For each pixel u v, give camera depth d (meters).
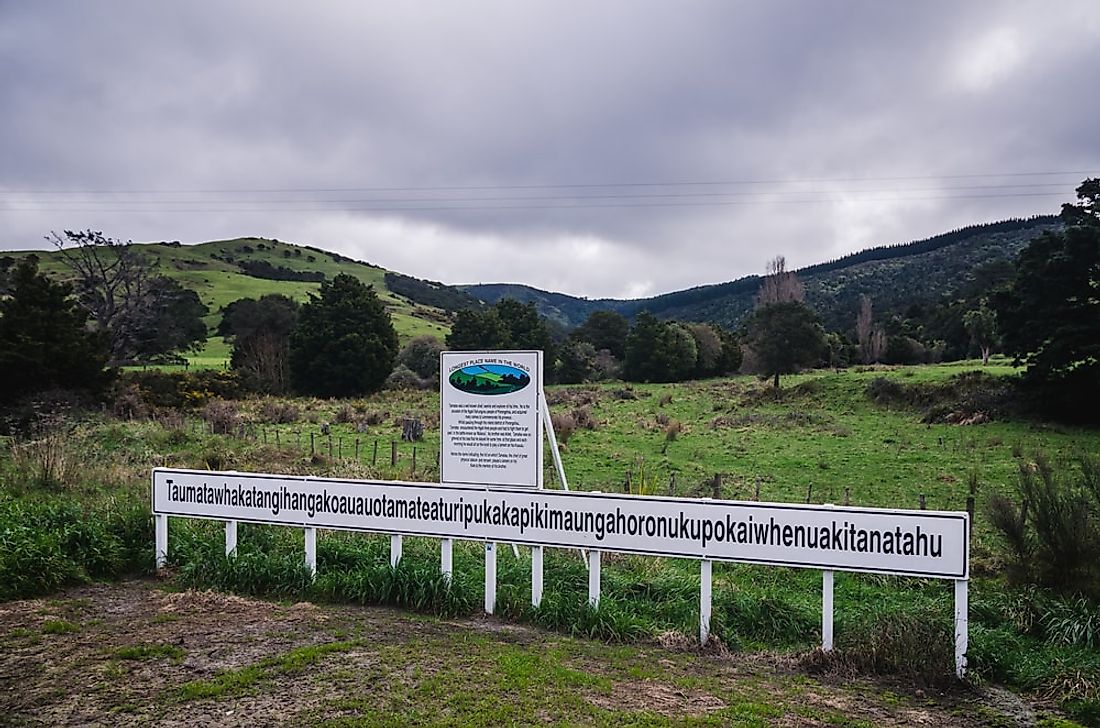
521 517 8.37
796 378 53.91
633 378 74.25
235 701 5.93
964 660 6.83
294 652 7.02
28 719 5.61
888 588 10.47
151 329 61.16
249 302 82.25
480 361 9.67
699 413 42.97
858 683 6.81
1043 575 8.73
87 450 19.25
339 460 22.81
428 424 35.53
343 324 58.22
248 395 49.41
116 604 8.77
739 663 7.28
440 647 7.25
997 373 41.59
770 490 19.94
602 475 22.34
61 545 9.93
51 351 33.06
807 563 7.27
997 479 21.31
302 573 9.30
